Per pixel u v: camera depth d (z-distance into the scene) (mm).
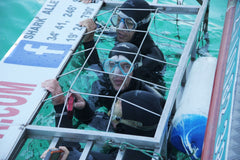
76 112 2676
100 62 3238
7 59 2529
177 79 2156
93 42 3184
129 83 2668
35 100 2180
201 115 2449
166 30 3947
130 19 3113
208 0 3387
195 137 2342
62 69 2461
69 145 2254
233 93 1537
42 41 2719
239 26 2252
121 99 2041
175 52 3607
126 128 2170
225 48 2324
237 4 2791
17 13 3932
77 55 3410
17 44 2686
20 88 2273
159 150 1716
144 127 2139
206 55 3648
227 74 1968
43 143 2607
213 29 4027
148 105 2176
